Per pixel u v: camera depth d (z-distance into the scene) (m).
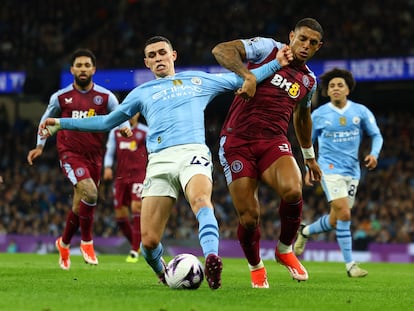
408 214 23.69
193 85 7.42
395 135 28.81
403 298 7.18
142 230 7.20
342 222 11.10
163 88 7.40
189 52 29.44
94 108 11.15
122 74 27.55
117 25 32.38
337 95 11.60
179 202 26.12
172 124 7.20
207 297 6.35
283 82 7.70
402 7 29.30
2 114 32.59
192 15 31.91
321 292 7.43
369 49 26.31
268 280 9.14
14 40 32.28
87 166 11.14
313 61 25.06
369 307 6.21
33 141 31.59
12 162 30.94
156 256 7.40
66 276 9.20
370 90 29.44
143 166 14.65
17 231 26.61
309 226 12.74
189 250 21.75
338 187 11.39
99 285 7.65
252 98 7.64
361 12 29.64
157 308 5.46
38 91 28.20
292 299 6.53
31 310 5.34
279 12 30.92
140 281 8.36
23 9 33.59
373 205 24.97
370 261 20.28
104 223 25.53
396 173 26.48
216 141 31.05
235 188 7.56
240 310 5.50
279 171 7.46
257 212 7.50
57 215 26.25
